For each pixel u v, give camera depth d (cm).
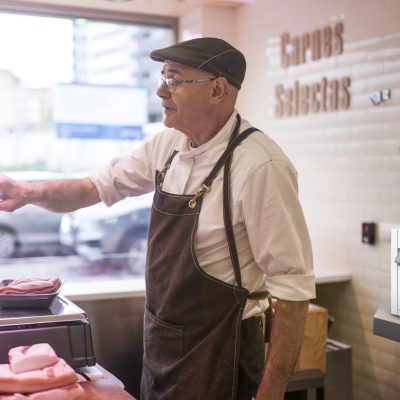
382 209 309
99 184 213
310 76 358
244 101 428
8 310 180
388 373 310
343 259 338
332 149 342
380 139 308
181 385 179
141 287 292
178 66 175
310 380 289
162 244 185
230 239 175
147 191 217
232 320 177
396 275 224
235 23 425
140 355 296
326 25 344
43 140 572
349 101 328
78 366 175
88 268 686
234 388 178
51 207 210
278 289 172
